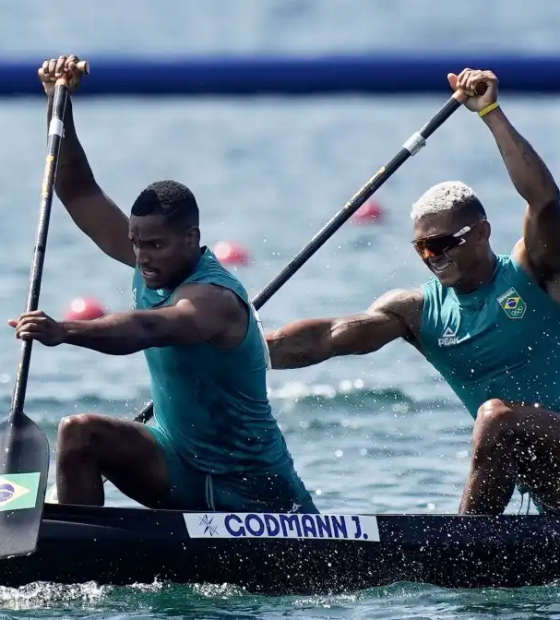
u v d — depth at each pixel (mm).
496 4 159750
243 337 19641
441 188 21500
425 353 22922
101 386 35750
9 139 88250
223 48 124625
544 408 21312
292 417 33375
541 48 122250
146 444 20141
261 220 63469
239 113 100312
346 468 28812
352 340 22609
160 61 93688
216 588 19703
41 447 19281
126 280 50812
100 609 18734
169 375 19922
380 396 35500
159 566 19469
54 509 19141
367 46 126625
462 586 20484
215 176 76250
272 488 20938
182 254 19484
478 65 91438
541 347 21750
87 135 90188
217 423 20219
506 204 64875
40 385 35656
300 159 81812
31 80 92625
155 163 79438
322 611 19047
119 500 26453
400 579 20359
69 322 17797
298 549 19969
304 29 143375
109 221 22438
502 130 22391
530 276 21703
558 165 70688
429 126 24250
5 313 43812
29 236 59938
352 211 24781
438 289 22578
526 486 21984
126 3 159250
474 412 22734
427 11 155250
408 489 27141
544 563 20641
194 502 20766
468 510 21125
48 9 154500
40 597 18953
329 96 95312
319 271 52094
